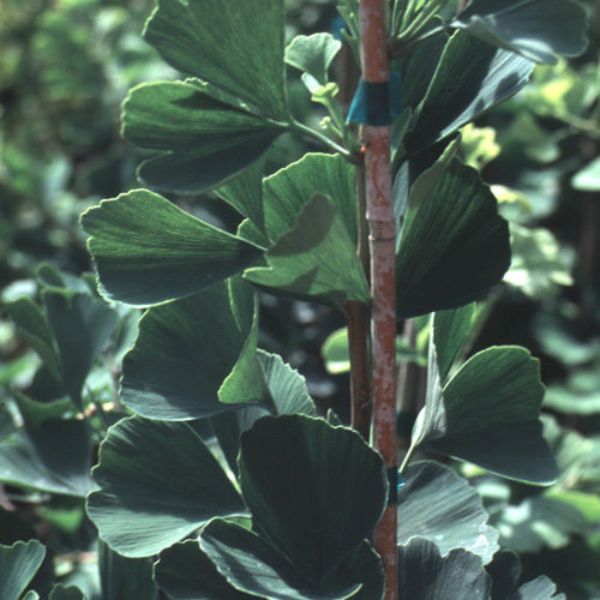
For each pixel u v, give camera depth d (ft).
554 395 5.56
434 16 2.63
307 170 2.68
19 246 7.00
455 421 2.73
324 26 6.07
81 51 7.41
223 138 2.47
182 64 2.46
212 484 2.76
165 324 2.73
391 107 2.48
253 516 2.57
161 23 2.44
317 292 2.55
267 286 2.63
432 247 2.61
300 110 5.16
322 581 2.53
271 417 2.54
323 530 2.54
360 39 2.48
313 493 2.54
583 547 3.94
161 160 2.44
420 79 2.69
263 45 2.44
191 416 2.69
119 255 2.57
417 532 2.83
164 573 2.63
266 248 2.62
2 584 2.86
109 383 3.52
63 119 8.20
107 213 2.55
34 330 3.35
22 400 3.32
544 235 4.05
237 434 2.88
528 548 3.81
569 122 5.02
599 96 5.07
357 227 2.70
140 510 2.72
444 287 2.62
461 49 2.59
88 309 3.34
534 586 2.83
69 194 7.32
